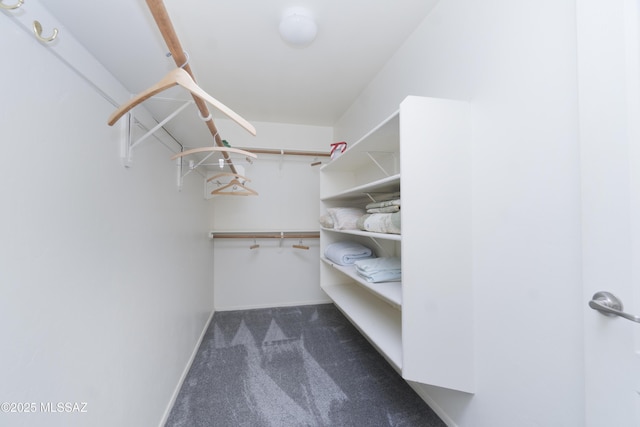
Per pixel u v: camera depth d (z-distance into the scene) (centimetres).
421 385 150
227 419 136
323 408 143
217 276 295
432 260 107
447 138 109
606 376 66
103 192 87
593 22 67
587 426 70
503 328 98
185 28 146
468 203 111
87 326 77
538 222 85
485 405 107
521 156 90
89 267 79
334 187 239
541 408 85
